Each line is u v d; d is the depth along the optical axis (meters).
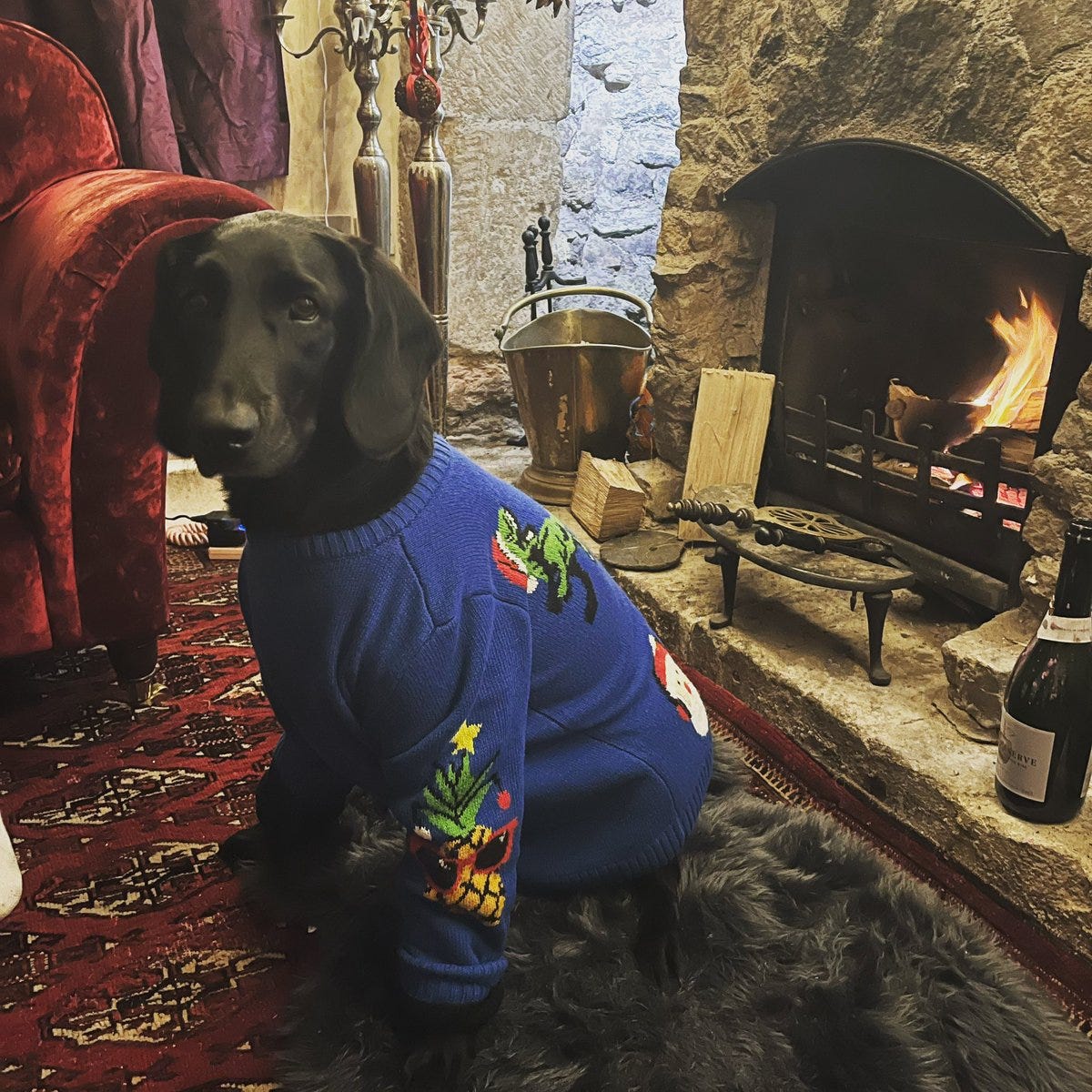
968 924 1.21
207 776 1.56
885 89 1.81
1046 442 1.60
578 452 2.54
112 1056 1.08
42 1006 1.14
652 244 3.53
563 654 1.04
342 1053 1.02
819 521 1.83
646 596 2.06
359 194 2.35
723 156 2.19
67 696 1.77
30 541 1.55
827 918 1.19
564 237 3.46
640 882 1.20
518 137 3.14
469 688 0.93
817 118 1.96
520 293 3.30
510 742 0.97
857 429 2.03
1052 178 1.52
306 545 0.92
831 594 2.01
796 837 1.33
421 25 2.19
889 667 1.73
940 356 1.87
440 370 2.46
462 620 0.93
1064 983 1.22
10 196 1.79
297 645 0.95
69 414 1.48
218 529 2.38
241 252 0.85
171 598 2.14
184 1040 1.10
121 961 1.21
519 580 0.99
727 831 1.31
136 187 1.49
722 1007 1.08
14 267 1.62
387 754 0.96
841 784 1.60
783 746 1.66
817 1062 1.02
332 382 0.90
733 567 1.85
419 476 0.95
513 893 1.01
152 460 1.59
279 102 2.73
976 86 1.64
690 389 2.35
